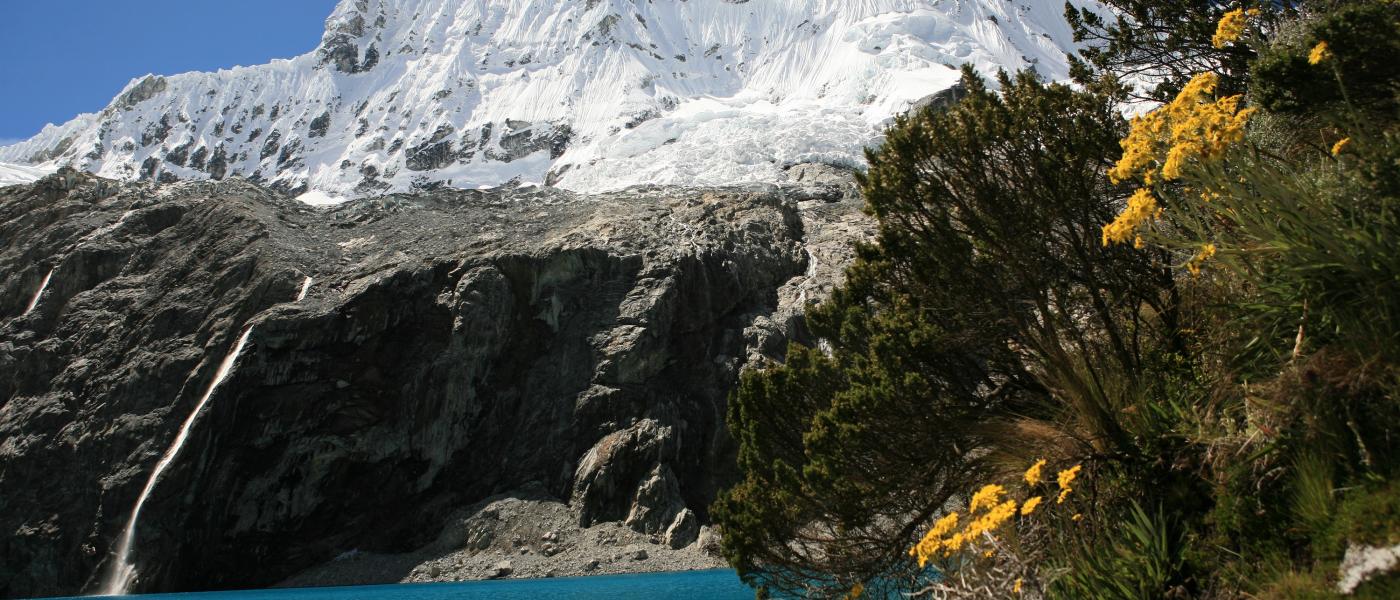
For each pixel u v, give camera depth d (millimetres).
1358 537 4863
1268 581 5340
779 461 10844
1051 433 7520
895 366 9391
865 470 9688
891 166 9453
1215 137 5785
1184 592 6031
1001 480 7965
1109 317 8375
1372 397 5234
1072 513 7035
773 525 11062
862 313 12547
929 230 9312
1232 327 6691
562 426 50750
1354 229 5465
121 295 60750
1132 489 6953
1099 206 8969
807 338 55906
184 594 40625
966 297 9156
